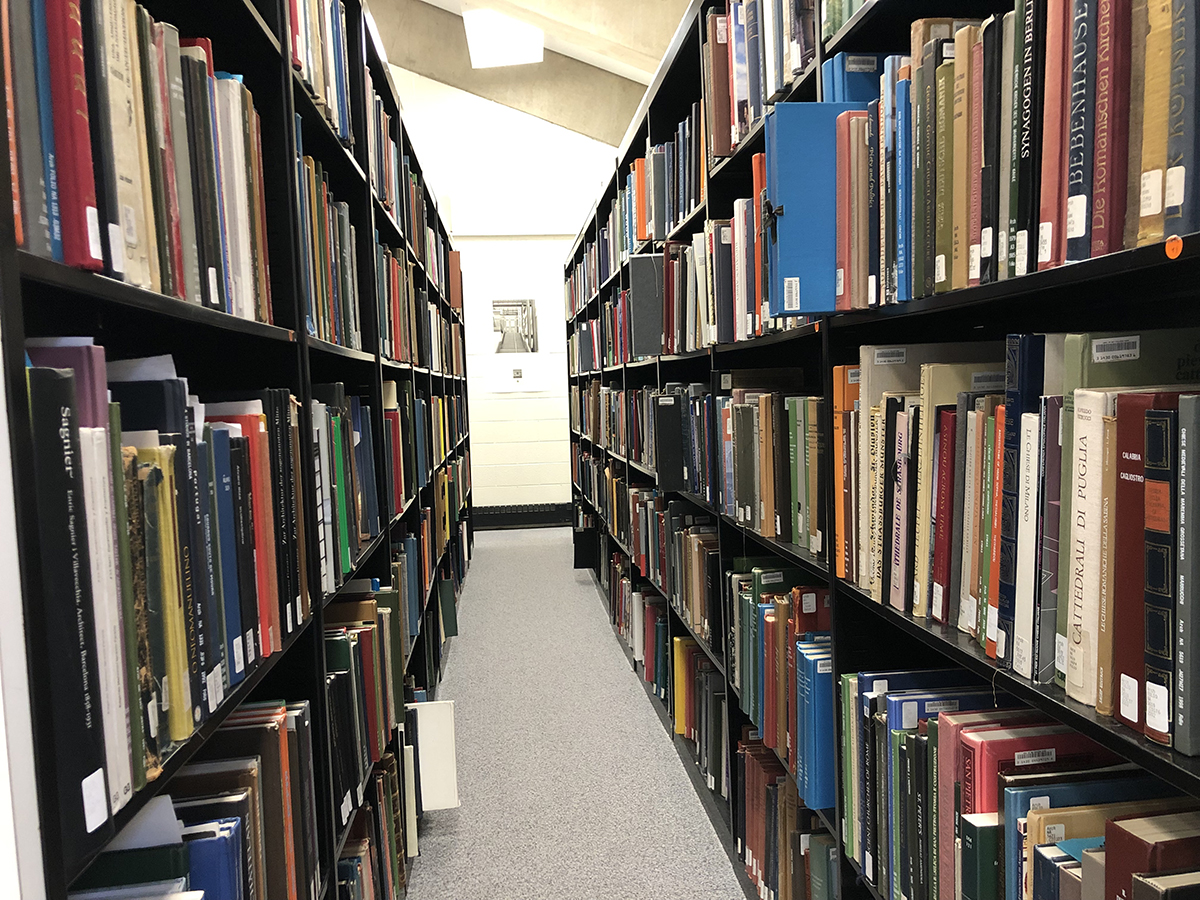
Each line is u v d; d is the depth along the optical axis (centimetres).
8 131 52
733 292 205
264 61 125
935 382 111
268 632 104
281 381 129
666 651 315
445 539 409
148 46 81
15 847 50
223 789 92
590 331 528
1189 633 67
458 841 234
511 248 752
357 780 153
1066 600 84
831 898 160
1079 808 87
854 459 135
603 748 295
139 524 69
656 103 286
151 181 81
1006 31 91
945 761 106
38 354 61
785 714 173
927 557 114
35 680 52
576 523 677
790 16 154
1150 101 70
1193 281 90
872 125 121
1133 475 73
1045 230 84
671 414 276
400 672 204
